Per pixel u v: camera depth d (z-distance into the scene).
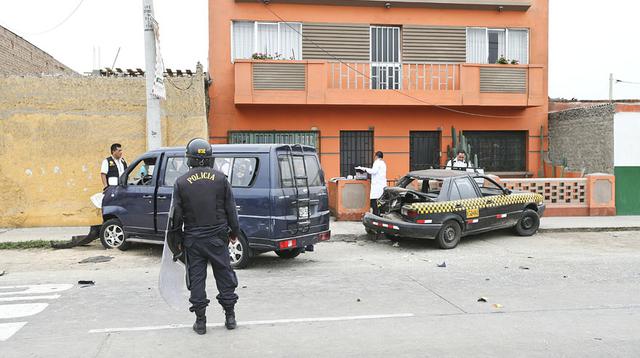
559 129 17.12
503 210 11.38
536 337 5.14
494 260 9.26
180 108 13.01
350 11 16.27
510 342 4.99
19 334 5.16
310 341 4.99
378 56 16.58
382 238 11.45
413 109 16.61
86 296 6.67
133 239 9.73
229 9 15.77
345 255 9.80
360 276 7.90
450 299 6.56
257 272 8.21
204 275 5.21
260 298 6.57
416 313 5.93
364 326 5.45
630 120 14.97
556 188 14.59
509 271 8.30
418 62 16.52
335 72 15.91
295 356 4.61
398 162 16.59
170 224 5.16
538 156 17.47
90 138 12.53
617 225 13.00
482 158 17.28
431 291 6.97
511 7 16.86
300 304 6.30
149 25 10.61
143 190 9.49
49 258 9.38
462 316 5.82
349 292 6.89
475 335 5.19
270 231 8.19
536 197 12.12
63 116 12.42
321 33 16.19
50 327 5.39
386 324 5.52
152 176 9.48
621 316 5.86
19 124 12.27
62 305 6.23
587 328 5.43
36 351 4.70
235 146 8.66
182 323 5.55
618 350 4.80
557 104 17.86
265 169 8.33
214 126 15.79
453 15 16.78
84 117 12.50
